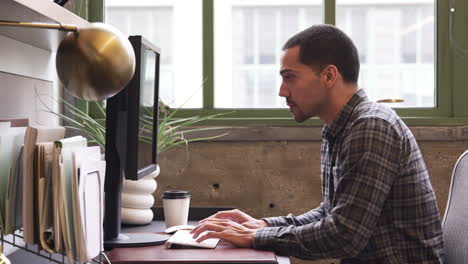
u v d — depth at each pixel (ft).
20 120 4.46
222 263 3.98
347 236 4.32
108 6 11.47
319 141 8.41
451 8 8.43
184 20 12.98
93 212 3.51
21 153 3.64
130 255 4.20
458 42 8.45
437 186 8.33
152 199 5.99
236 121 8.48
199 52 11.12
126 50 3.35
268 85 14.62
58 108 7.45
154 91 5.54
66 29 3.24
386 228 4.63
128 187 5.77
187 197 5.78
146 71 4.95
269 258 4.09
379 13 16.16
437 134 8.25
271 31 17.53
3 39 5.04
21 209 3.72
